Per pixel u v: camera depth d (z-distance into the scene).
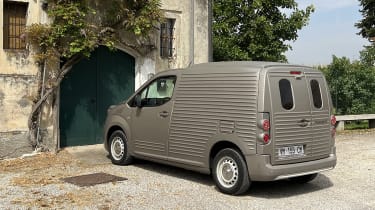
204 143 7.93
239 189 7.41
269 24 16.64
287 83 7.57
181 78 8.53
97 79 11.84
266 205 7.08
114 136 9.83
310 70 8.05
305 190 8.10
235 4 16.84
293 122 7.54
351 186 8.46
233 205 7.03
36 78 10.42
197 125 8.07
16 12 10.36
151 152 8.98
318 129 7.97
